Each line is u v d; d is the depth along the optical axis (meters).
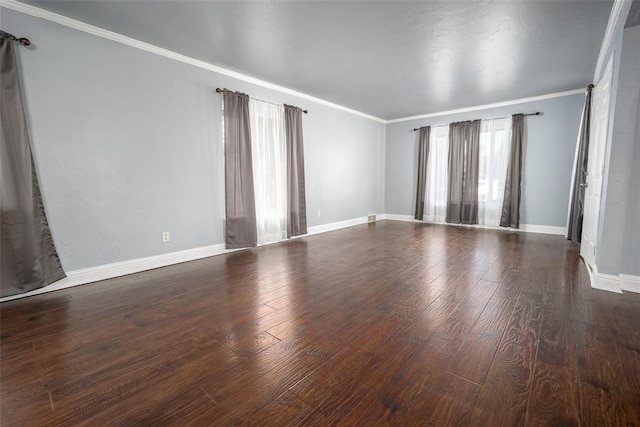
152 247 3.30
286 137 4.64
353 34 2.89
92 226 2.87
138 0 2.34
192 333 1.93
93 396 1.37
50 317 2.16
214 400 1.34
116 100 2.95
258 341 1.83
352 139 6.16
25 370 1.56
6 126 2.32
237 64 3.66
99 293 2.61
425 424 1.19
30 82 2.47
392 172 7.14
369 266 3.37
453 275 3.02
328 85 4.47
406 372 1.51
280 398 1.35
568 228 4.62
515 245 4.33
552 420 1.20
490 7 2.44
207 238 3.79
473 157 5.79
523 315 2.13
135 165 3.12
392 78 4.16
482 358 1.62
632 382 1.42
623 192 2.49
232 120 3.83
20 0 2.34
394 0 2.34
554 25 2.73
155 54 3.20
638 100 2.39
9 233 2.37
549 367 1.54
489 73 3.97
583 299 2.40
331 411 1.26
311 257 3.78
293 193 4.76
